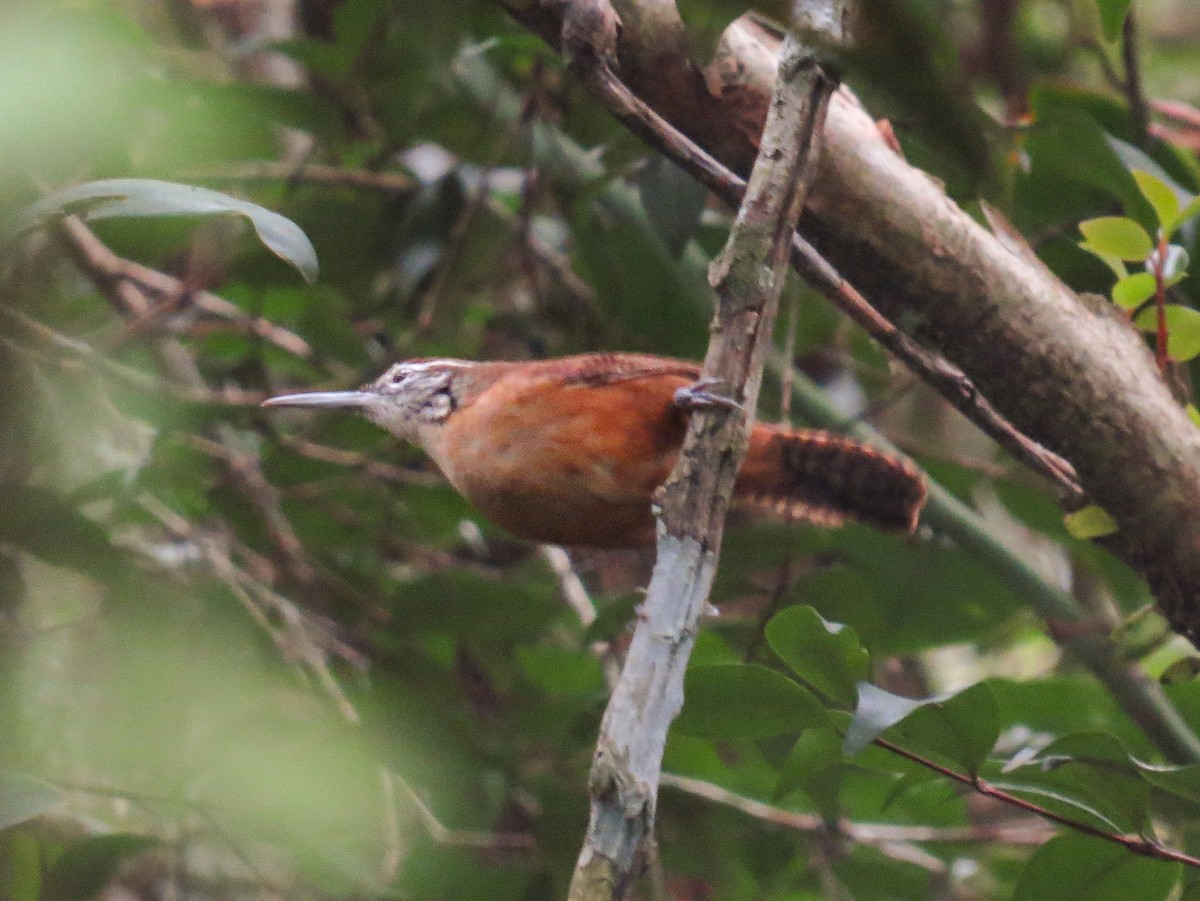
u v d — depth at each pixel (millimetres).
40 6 7664
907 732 5547
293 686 8930
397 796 9086
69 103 7797
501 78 9656
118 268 9664
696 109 6438
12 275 8938
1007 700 8750
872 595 9414
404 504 10406
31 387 8742
